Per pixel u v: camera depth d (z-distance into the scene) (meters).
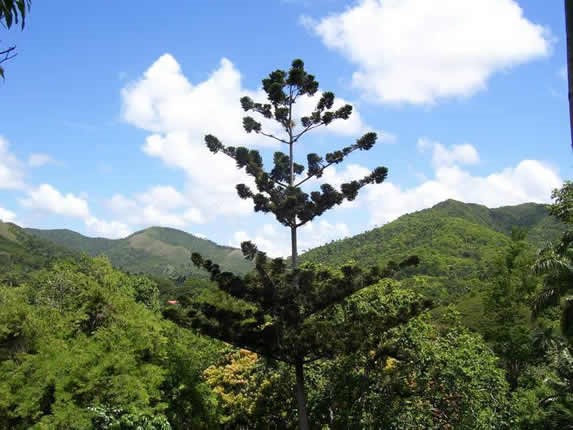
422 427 15.29
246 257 14.44
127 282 22.55
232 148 15.70
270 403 17.80
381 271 14.26
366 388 15.71
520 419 16.94
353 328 14.43
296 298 14.34
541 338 26.09
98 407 12.55
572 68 2.75
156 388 14.27
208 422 15.92
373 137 15.68
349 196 15.52
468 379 15.34
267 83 16.20
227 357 21.81
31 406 12.45
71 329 15.92
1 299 17.50
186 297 15.04
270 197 15.89
